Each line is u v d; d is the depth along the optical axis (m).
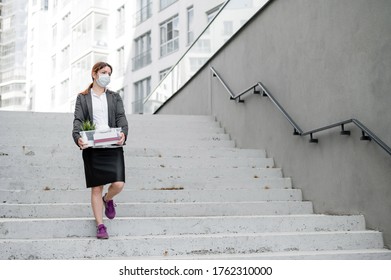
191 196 4.98
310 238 3.99
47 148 5.70
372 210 4.09
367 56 4.16
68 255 3.57
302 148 5.36
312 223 4.31
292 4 5.71
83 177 5.17
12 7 50.47
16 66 49.34
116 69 25.34
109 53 26.17
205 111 9.20
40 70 35.81
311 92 5.16
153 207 4.50
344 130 4.49
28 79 38.97
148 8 22.66
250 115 6.98
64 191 4.62
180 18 19.75
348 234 4.01
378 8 4.02
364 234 3.99
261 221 4.27
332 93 4.73
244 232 4.22
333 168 4.70
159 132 7.55
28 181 4.84
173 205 4.56
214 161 5.96
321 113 4.93
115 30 25.70
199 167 5.89
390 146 3.83
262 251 3.90
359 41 4.29
